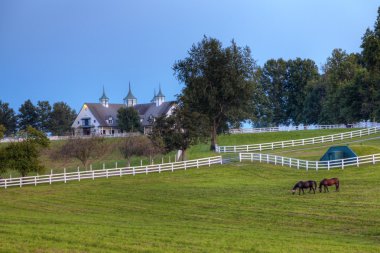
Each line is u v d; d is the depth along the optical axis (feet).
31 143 196.44
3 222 99.30
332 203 116.67
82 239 74.33
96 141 240.73
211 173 191.52
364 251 69.21
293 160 194.59
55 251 64.80
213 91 259.60
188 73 266.57
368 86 328.29
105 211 123.13
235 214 110.73
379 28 257.75
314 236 84.43
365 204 113.09
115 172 197.06
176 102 262.26
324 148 238.48
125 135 323.78
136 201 137.90
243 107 271.69
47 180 188.55
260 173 186.19
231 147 257.96
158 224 98.53
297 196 130.31
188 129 224.53
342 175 167.02
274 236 82.94
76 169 259.39
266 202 123.75
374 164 180.34
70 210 126.62
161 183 174.29
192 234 82.79
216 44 262.06
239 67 264.52
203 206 123.54
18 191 170.50
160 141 224.74
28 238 74.84
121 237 77.66
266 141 301.63
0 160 190.80
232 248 69.87
